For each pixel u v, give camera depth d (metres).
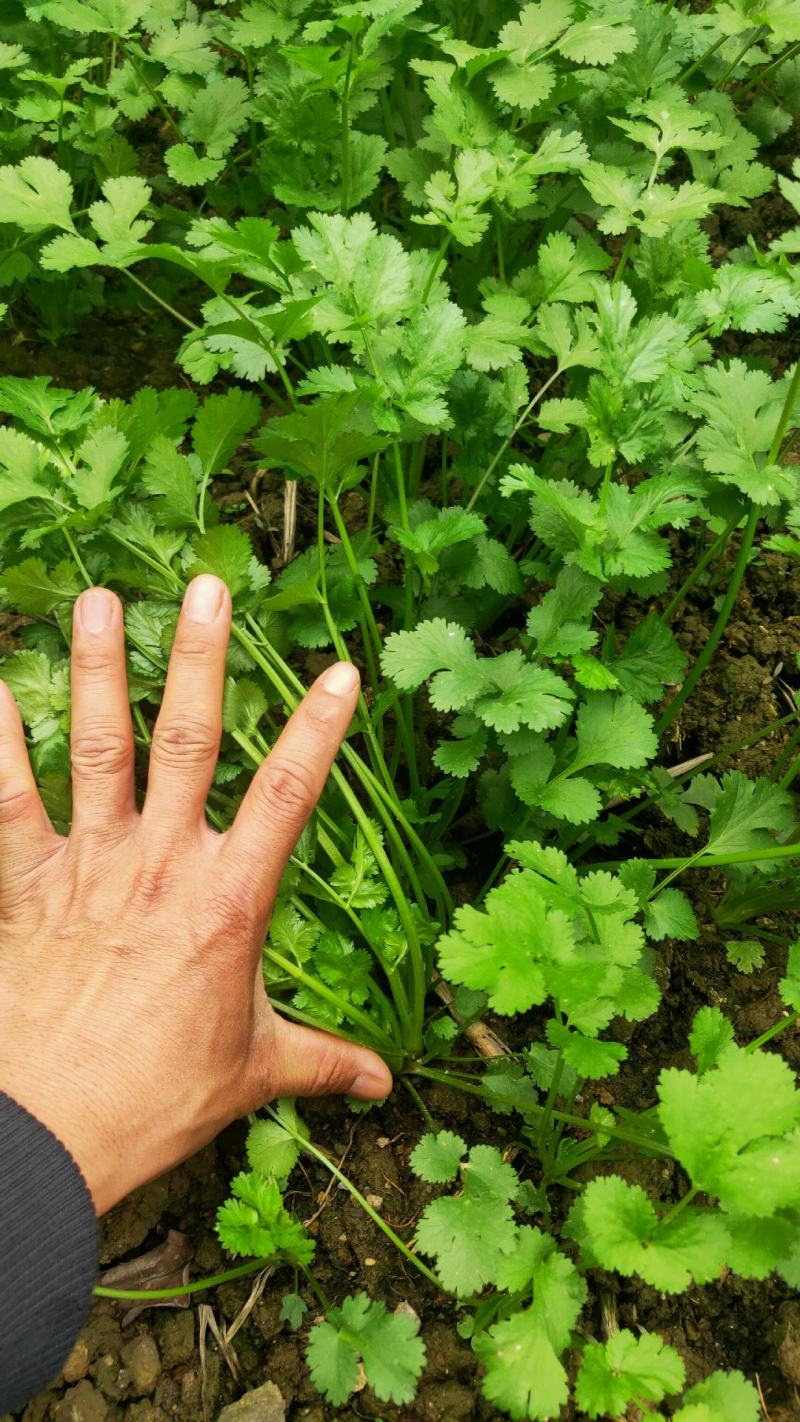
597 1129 0.39
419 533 0.44
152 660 0.42
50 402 0.42
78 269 0.66
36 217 0.49
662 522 0.42
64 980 0.37
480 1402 0.41
